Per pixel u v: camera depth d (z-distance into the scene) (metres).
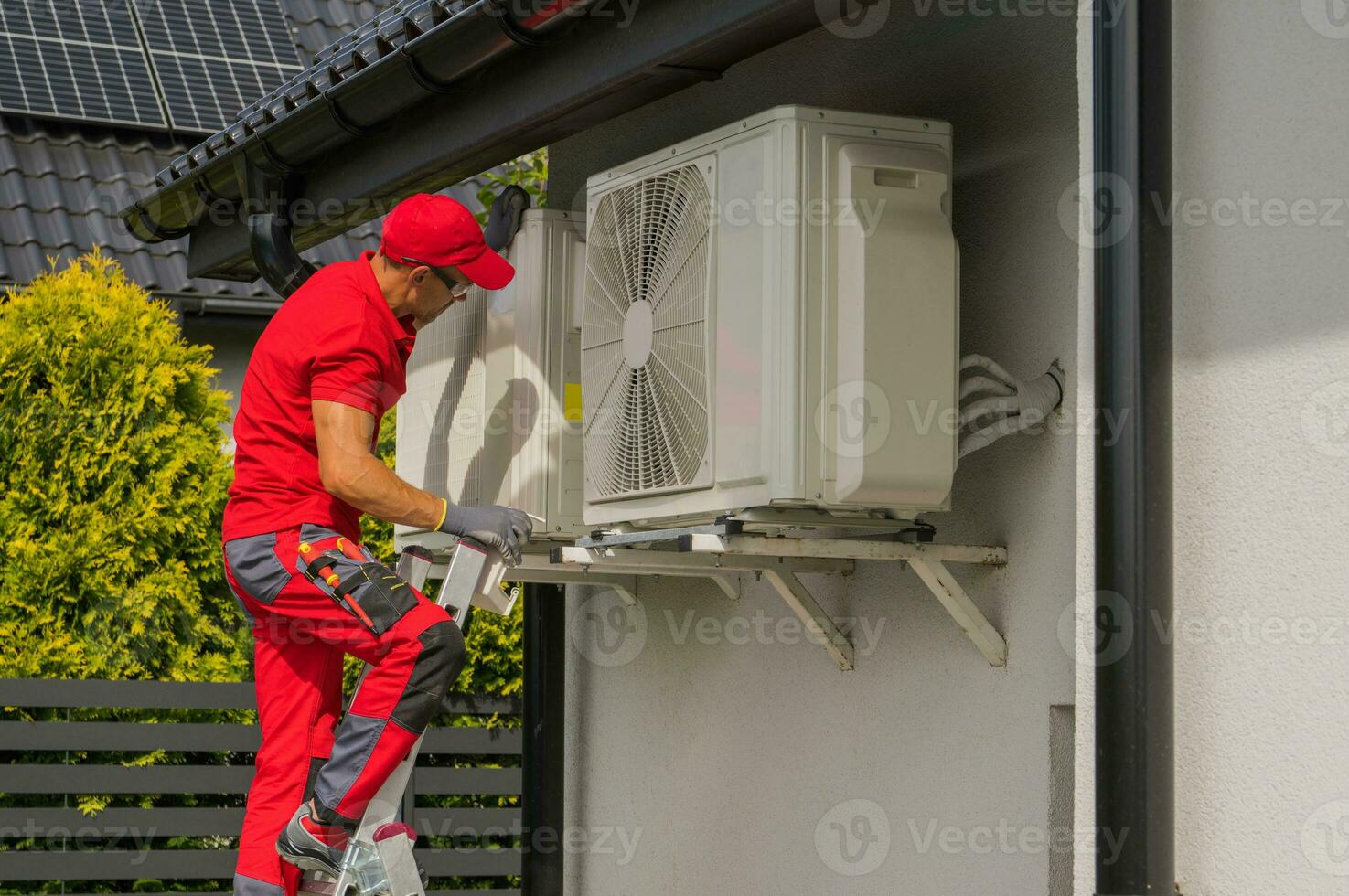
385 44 5.11
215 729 8.70
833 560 4.82
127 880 8.93
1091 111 3.15
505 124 4.89
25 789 8.41
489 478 5.56
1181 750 3.04
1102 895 2.99
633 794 6.30
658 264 4.43
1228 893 2.92
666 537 4.09
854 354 3.86
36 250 11.22
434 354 6.10
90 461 9.09
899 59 4.74
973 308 4.39
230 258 7.44
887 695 4.66
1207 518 3.02
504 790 9.05
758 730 5.39
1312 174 2.83
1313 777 2.76
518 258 5.48
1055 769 3.96
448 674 3.77
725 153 4.14
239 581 3.99
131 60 12.55
